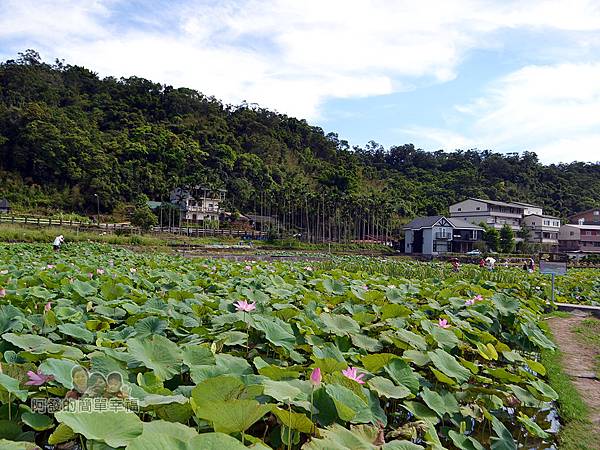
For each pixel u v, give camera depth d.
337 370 3.52
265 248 42.44
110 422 2.07
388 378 3.79
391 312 5.96
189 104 85.88
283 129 93.50
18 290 6.02
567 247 58.28
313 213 59.06
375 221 61.44
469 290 10.14
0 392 2.54
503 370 4.37
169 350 3.47
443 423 3.75
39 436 2.76
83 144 57.94
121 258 15.41
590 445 3.95
